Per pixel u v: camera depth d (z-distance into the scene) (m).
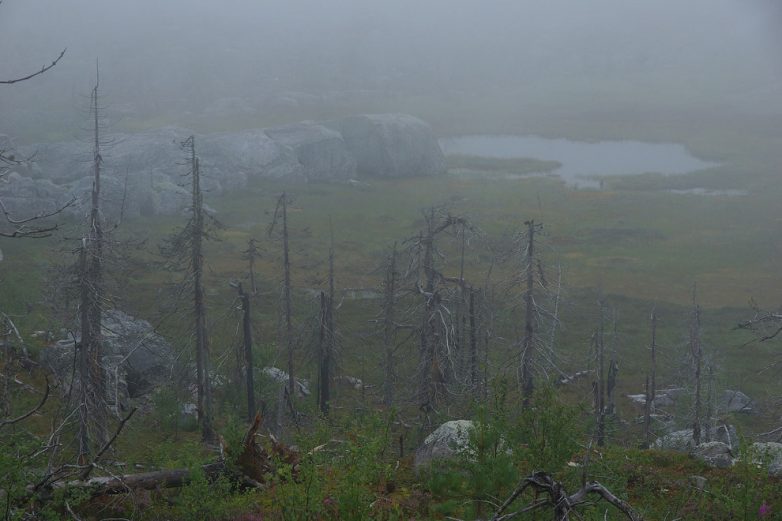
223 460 13.65
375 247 77.06
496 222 86.94
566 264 72.12
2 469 9.95
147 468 16.78
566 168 121.12
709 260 74.62
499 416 11.34
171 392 34.72
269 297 59.75
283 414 34.91
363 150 116.12
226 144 105.00
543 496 10.52
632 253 76.56
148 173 88.94
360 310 58.19
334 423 21.41
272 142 107.69
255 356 39.75
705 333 55.31
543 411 10.86
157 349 38.78
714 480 14.11
